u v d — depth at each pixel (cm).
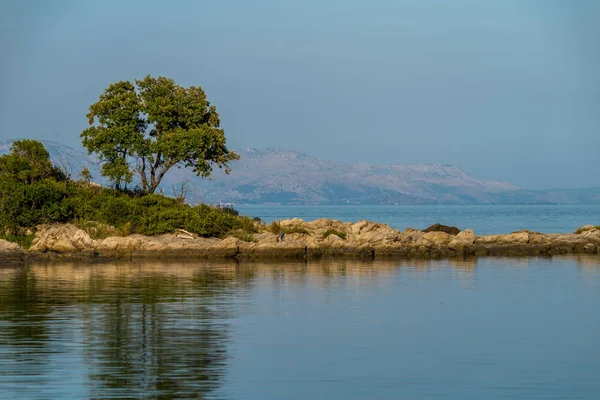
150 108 15650
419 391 5247
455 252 14775
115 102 15662
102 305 8212
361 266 12494
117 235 13875
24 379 5350
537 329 7206
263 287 9719
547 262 13425
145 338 6612
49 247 13288
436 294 9312
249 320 7475
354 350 6325
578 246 15512
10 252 12738
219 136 15725
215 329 7025
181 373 5559
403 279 10725
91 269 11731
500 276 11194
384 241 14438
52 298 8662
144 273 11212
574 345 6562
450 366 5866
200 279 10500
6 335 6662
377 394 5175
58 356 5959
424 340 6706
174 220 14288
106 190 15512
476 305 8512
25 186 14125
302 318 7625
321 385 5350
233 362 5888
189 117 16012
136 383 5300
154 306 8188
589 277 11106
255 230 15250
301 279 10600
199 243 13688
